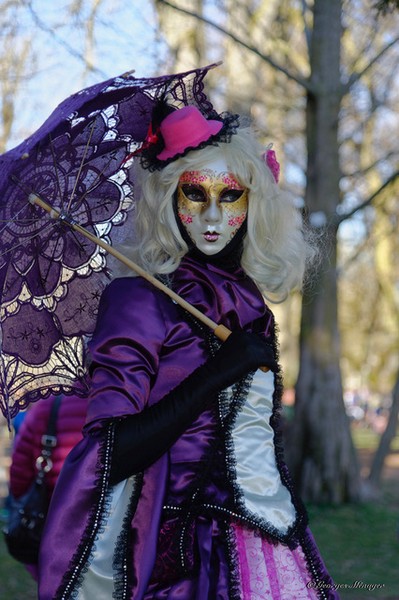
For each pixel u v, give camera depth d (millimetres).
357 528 8172
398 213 14977
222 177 2592
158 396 2432
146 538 2338
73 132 2850
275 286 2779
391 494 10562
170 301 2533
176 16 10055
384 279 22672
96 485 2270
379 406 29156
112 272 2871
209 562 2387
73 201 2875
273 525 2469
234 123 2635
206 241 2598
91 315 2861
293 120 13422
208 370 2377
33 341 2854
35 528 3865
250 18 10828
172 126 2572
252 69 11367
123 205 2930
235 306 2566
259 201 2658
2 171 2762
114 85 2770
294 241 2803
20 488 3971
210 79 11188
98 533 2287
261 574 2449
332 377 9594
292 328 24219
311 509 9125
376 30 9273
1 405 2793
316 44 9320
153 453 2311
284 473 2584
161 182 2605
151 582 2404
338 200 9344
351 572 6406
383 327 30281
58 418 3906
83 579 2275
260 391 2553
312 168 9375
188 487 2412
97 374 2377
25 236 2820
